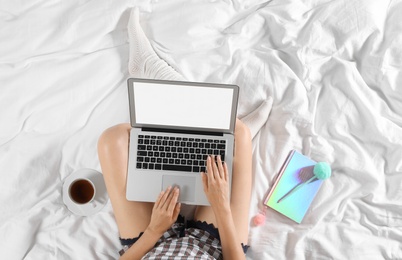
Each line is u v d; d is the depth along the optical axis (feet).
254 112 5.45
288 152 5.36
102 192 5.10
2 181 5.10
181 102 4.67
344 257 4.96
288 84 5.49
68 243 5.04
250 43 5.71
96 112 5.47
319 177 5.20
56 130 5.37
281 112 5.43
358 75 5.46
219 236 4.84
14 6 5.53
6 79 5.37
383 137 5.24
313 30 5.55
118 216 5.00
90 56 5.57
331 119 5.39
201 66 5.58
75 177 5.05
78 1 5.65
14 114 5.30
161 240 4.85
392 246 5.00
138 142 4.89
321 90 5.52
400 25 5.52
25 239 5.02
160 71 5.47
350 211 5.17
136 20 5.62
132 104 4.70
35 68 5.44
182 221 5.08
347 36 5.52
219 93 4.61
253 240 5.12
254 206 5.22
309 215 5.19
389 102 5.45
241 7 5.77
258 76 5.50
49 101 5.39
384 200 5.15
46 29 5.51
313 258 4.99
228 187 4.66
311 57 5.55
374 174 5.17
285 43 5.60
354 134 5.38
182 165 4.89
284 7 5.67
